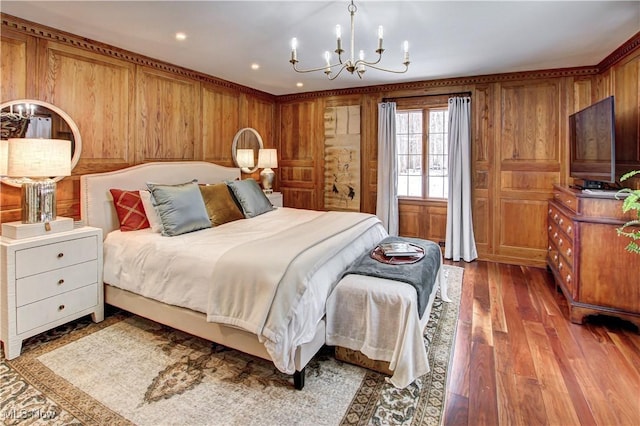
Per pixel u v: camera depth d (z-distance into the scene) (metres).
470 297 3.46
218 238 2.79
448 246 4.84
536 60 3.91
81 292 2.75
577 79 4.18
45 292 2.52
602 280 2.79
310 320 2.08
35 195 2.56
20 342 2.38
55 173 2.59
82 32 3.07
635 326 2.74
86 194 3.07
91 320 2.92
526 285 3.80
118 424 1.77
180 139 4.23
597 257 2.79
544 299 3.40
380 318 2.16
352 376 2.17
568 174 4.27
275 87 5.34
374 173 5.40
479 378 2.15
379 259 2.68
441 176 5.05
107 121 3.43
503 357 2.38
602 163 3.02
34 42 2.88
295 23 2.89
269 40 3.28
